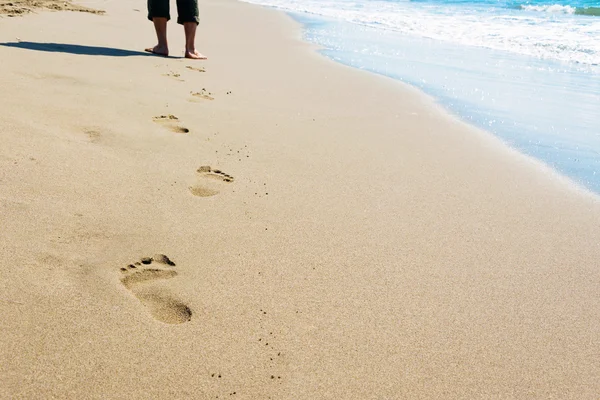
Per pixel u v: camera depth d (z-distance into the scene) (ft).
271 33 25.85
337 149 11.01
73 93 11.76
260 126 11.83
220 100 13.42
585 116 14.44
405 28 29.22
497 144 12.21
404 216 8.49
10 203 7.05
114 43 18.79
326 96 15.01
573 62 20.93
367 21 31.71
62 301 5.65
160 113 11.62
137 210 7.58
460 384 5.32
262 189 8.87
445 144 11.96
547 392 5.31
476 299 6.60
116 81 13.44
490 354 5.74
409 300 6.48
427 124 13.30
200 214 7.82
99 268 6.26
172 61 17.16
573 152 11.89
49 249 6.37
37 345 5.07
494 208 9.02
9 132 8.95
